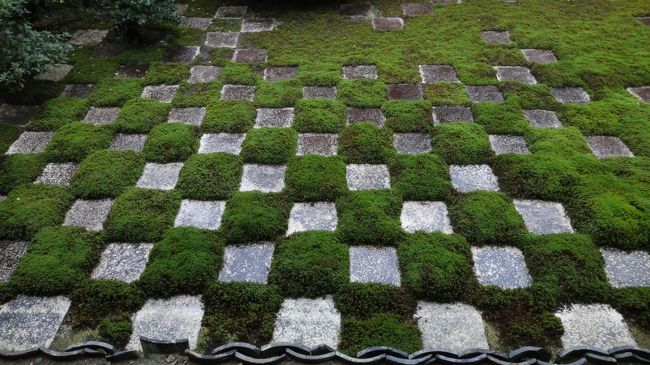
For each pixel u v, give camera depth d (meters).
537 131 4.17
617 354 2.26
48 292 2.92
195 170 3.79
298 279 2.98
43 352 2.28
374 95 4.64
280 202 3.53
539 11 6.16
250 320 2.78
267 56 5.33
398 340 2.67
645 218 3.31
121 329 2.72
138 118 4.36
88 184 3.67
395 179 3.71
